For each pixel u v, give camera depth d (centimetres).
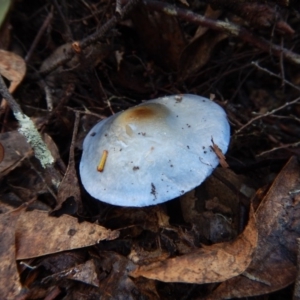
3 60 22
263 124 23
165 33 24
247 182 21
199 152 18
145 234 19
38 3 27
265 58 25
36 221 18
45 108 24
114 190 17
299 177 19
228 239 19
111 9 24
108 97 24
